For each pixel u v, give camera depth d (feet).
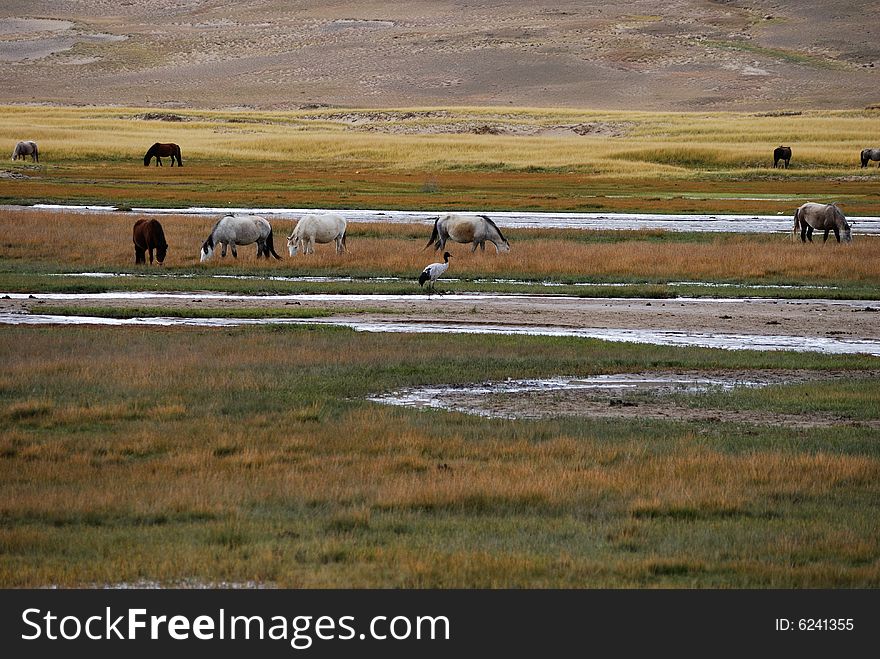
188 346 113.50
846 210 304.71
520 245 208.13
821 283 175.22
